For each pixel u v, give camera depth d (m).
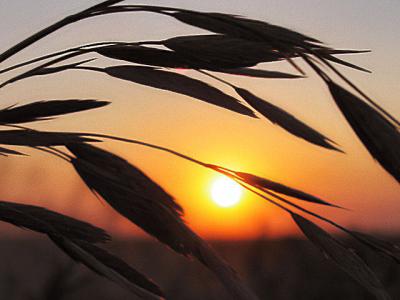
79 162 0.15
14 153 0.15
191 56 0.15
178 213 0.15
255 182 0.14
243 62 0.14
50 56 0.16
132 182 0.15
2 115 0.16
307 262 1.05
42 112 0.16
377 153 0.11
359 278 0.14
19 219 0.16
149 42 0.15
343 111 0.11
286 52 0.13
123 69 0.15
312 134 0.13
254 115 0.15
